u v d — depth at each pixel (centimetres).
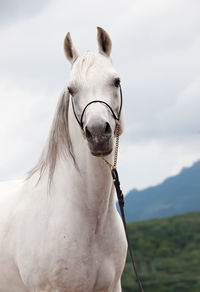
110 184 438
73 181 443
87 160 433
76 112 427
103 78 421
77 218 437
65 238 434
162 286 1689
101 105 410
